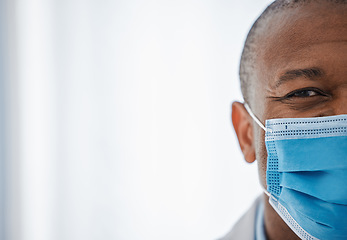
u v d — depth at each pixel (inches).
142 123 70.8
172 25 70.6
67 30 71.7
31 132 71.9
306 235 37.9
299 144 36.9
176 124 70.3
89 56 71.5
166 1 70.8
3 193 71.4
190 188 70.0
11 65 71.8
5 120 71.7
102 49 71.4
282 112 38.2
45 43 71.9
